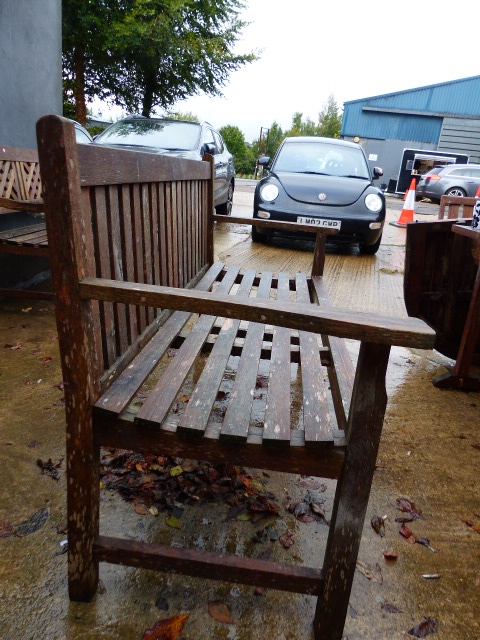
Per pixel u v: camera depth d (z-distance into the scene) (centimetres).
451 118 2384
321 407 159
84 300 127
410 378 332
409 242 312
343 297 490
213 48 1299
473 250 285
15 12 385
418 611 157
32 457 216
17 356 312
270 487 211
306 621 151
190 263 281
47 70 438
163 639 141
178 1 1168
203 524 186
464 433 264
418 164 2091
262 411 269
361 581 166
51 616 145
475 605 161
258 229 679
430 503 208
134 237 178
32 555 166
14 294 376
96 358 139
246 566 142
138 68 1338
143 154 179
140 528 182
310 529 189
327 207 650
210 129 805
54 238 120
